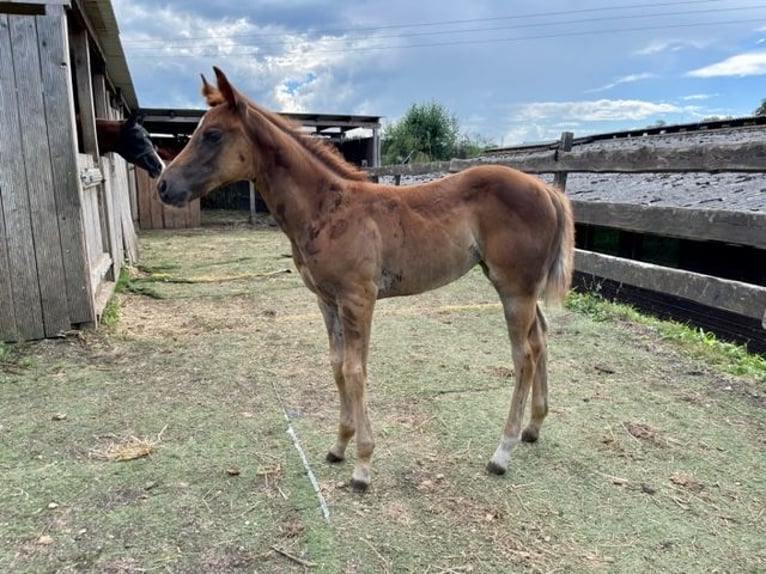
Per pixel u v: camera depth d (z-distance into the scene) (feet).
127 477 7.84
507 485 7.81
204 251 29.17
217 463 8.25
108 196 19.13
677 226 14.15
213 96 7.69
